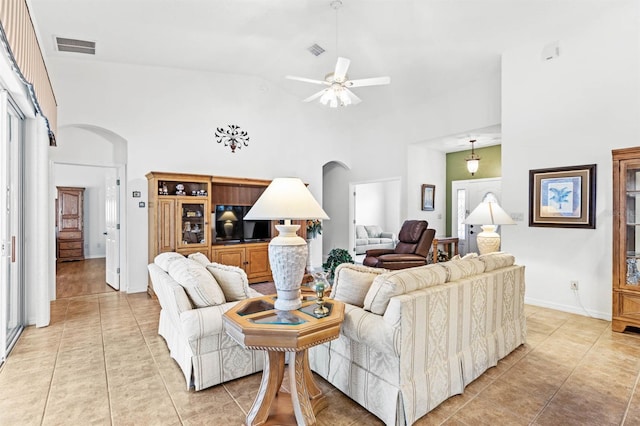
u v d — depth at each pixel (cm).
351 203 766
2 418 194
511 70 439
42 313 346
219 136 567
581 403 211
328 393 223
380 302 197
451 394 216
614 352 284
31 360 269
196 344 222
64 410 202
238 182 539
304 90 639
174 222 482
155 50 456
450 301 216
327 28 425
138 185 501
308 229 674
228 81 577
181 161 533
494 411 203
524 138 427
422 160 689
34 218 346
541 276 416
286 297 205
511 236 441
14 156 321
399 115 652
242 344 175
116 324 356
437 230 732
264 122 618
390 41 445
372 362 200
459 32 409
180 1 354
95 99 472
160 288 267
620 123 353
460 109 545
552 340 310
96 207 883
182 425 189
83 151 491
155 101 514
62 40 408
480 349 245
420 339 194
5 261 272
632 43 345
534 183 418
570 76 387
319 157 700
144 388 227
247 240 585
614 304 331
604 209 366
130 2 345
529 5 355
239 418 196
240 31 426
